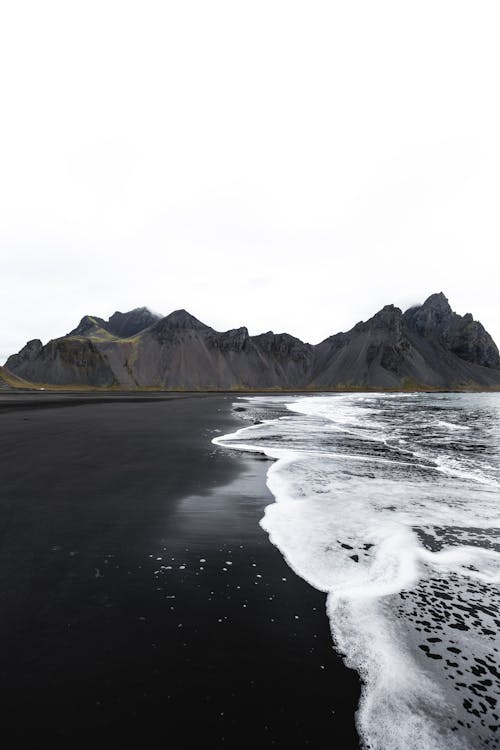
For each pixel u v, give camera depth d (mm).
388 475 14117
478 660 4480
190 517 9250
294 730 3512
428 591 6074
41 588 5879
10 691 3904
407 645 4730
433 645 4738
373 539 8133
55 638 4703
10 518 8914
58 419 32062
